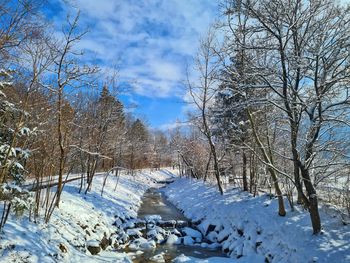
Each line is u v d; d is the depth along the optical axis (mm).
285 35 8891
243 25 10852
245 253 11695
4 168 7375
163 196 31562
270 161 12523
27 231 8516
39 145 9844
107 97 18469
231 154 22547
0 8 6387
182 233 15922
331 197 12125
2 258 6965
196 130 38812
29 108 8711
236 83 10016
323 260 8531
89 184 17734
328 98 9156
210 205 18578
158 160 62219
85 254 10016
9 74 7660
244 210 14578
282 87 9695
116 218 16422
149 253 12773
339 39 8578
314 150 9562
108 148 21062
